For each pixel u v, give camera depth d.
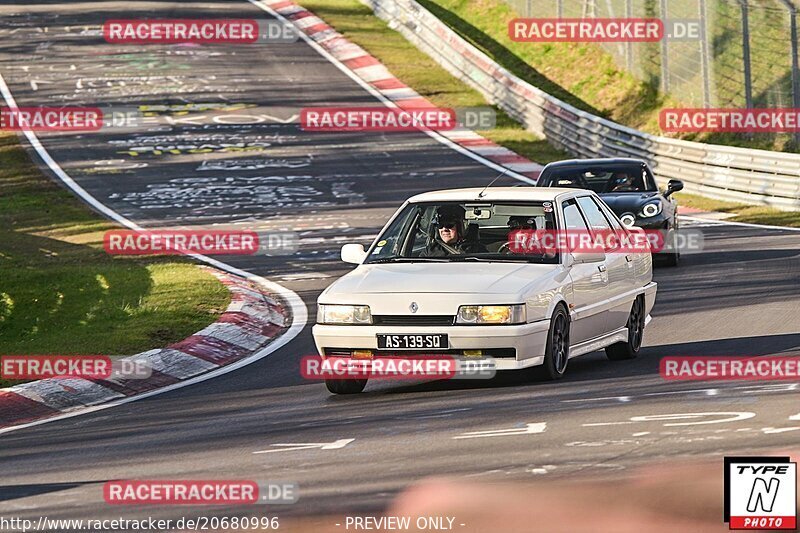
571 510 17.14
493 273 28.98
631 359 33.00
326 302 28.72
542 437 22.44
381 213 73.75
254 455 22.91
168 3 155.25
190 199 79.69
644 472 19.09
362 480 20.08
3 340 40.19
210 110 110.12
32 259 57.31
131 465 22.91
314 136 101.75
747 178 77.12
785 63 94.06
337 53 130.50
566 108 97.62
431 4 143.88
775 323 37.25
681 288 46.84
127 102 113.00
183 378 33.44
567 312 29.66
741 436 21.31
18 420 29.23
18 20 147.88
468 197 31.52
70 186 84.69
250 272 54.62
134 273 50.03
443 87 118.00
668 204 54.69
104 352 35.19
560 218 30.77
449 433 23.50
